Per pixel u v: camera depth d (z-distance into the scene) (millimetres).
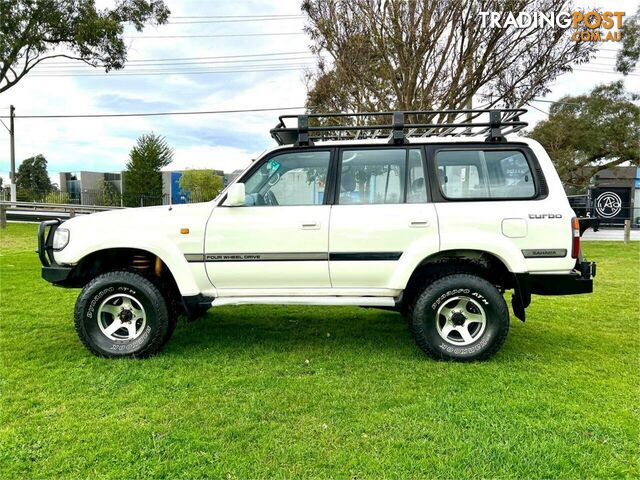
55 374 3332
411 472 2168
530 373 3363
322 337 4305
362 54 10031
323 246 3582
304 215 3598
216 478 2125
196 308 3910
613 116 21625
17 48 15414
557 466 2219
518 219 3471
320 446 2385
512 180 3611
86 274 3916
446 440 2439
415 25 9156
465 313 3627
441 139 3680
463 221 3498
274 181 3764
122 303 3746
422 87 9625
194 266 3641
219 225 3623
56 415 2719
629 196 23953
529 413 2744
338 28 10156
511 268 3447
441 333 3641
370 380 3244
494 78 9594
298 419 2670
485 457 2287
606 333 4434
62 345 3992
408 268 3506
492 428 2562
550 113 22688
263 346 4016
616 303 5703
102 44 16141
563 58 9344
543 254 3471
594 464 2236
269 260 3613
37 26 15586
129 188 36094
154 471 2174
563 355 3768
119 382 3199
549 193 3555
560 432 2523
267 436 2477
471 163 3648
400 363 3582
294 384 3178
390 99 10750
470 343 3592
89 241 3582
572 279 3475
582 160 22703
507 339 4211
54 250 3707
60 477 2129
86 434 2498
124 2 16328
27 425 2596
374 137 4430
